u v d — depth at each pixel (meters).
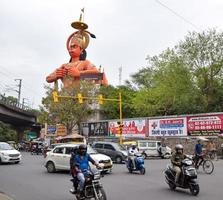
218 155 39.16
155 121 47.94
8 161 27.55
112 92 79.94
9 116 71.88
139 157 21.03
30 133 100.44
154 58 60.16
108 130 55.72
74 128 63.72
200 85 54.25
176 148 14.05
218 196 12.71
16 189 14.79
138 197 12.64
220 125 40.25
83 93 60.22
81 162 10.95
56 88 62.50
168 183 14.48
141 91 65.00
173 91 55.09
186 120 43.88
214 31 53.25
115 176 19.59
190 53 53.84
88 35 78.62
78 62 72.88
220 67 52.78
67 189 14.73
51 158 21.53
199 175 19.44
